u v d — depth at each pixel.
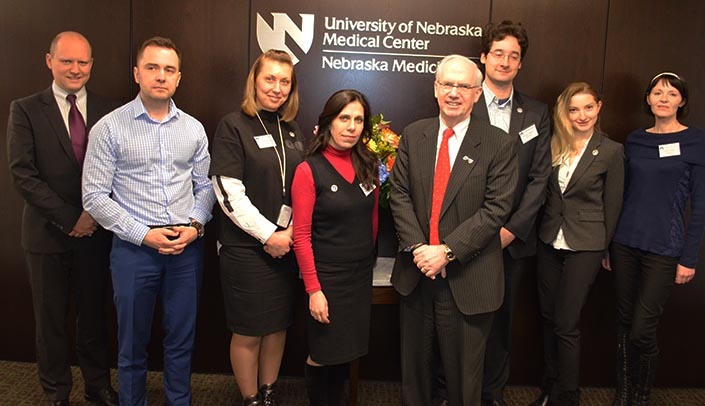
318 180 2.21
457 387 2.24
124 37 2.97
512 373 3.17
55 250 2.54
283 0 2.97
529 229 2.56
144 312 2.35
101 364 2.71
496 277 2.17
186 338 2.44
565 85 3.02
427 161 2.20
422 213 2.19
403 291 2.26
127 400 2.37
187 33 2.98
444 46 3.00
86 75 2.51
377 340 3.15
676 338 3.16
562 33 3.00
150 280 2.32
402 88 3.03
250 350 2.50
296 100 2.44
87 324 2.66
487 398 2.75
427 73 3.02
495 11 2.98
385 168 2.53
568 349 2.70
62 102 2.53
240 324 2.41
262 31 2.98
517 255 2.64
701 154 2.62
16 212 3.08
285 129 2.46
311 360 2.45
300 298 3.10
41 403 2.74
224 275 2.44
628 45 3.00
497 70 2.54
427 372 2.33
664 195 2.66
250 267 2.37
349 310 2.31
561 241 2.70
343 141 2.19
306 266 2.24
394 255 2.97
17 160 2.41
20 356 3.16
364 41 2.99
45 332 2.59
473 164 2.12
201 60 3.00
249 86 2.37
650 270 2.70
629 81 3.03
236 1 2.96
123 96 2.99
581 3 2.98
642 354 2.80
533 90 3.03
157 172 2.29
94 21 2.96
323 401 2.47
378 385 3.13
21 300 3.14
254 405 2.53
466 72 2.08
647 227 2.68
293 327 3.13
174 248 2.27
